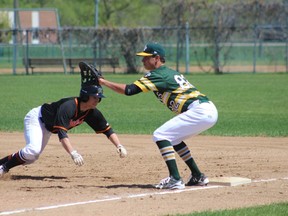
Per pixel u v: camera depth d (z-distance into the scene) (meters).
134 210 17.58
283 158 26.89
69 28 87.25
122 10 143.38
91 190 20.42
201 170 24.20
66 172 24.00
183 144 21.03
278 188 20.69
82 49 91.56
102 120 21.48
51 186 21.19
